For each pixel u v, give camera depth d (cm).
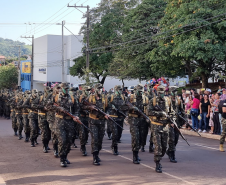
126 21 2686
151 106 716
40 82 5312
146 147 1048
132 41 2380
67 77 4825
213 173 704
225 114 951
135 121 807
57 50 5000
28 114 1088
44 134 952
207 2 1864
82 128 909
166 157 886
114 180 639
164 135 715
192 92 1547
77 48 4675
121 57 2705
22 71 6306
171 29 1934
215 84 2472
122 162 816
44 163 805
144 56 2478
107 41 3325
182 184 615
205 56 1758
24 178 658
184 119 857
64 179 648
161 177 665
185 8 1914
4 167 760
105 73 3403
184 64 2441
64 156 767
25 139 1184
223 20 1764
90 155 919
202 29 1822
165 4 2584
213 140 1207
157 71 2461
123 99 1057
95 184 611
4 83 5538
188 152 957
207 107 1349
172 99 852
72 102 769
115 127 923
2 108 2277
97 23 3238
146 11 2539
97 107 795
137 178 655
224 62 2125
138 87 820
